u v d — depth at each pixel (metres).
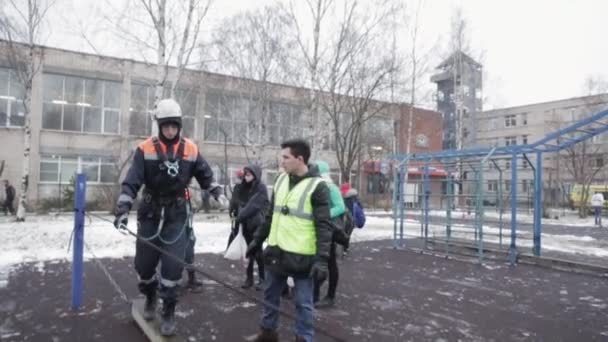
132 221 14.82
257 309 5.52
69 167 24.88
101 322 4.89
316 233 3.61
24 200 16.41
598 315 5.74
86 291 6.23
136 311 4.82
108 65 25.84
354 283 7.45
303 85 19.47
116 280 6.95
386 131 29.23
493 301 6.40
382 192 33.56
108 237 11.33
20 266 7.96
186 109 27.48
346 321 5.23
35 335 4.46
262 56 21.52
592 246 13.37
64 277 7.09
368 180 34.09
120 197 3.90
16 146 23.58
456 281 7.81
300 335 3.70
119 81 26.22
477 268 9.23
